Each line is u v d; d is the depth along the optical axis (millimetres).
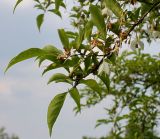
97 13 1033
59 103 1098
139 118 3014
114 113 3027
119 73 3131
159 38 1323
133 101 3010
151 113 3016
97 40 1077
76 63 1084
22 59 1035
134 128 3002
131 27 1119
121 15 1069
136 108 3014
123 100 3104
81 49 1081
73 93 1111
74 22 1728
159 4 1255
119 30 1083
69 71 1100
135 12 1215
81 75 1104
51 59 1064
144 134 2996
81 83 1114
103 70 1063
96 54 1083
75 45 1074
